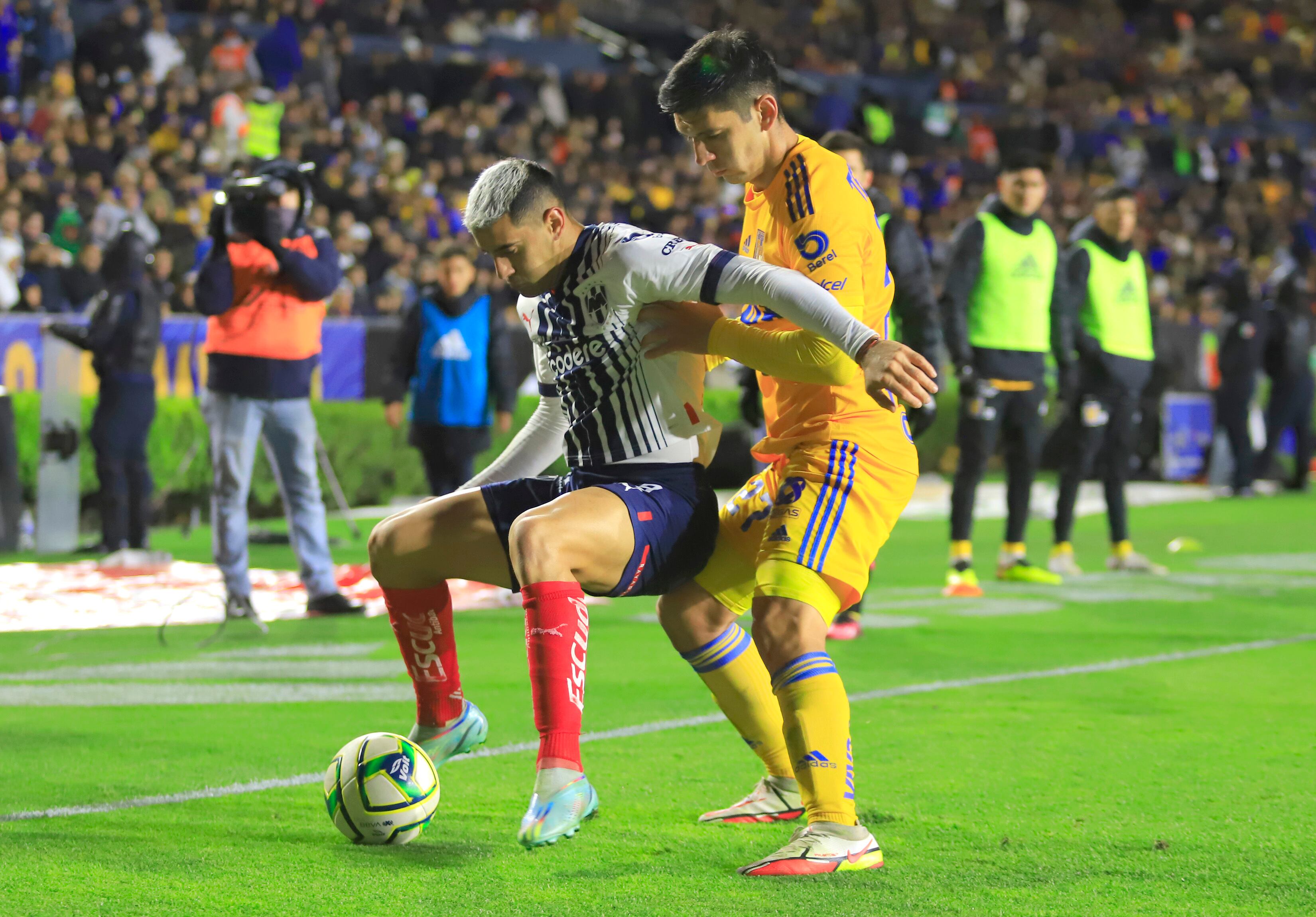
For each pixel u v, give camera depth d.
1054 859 12.35
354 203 65.44
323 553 28.34
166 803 14.38
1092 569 36.62
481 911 10.91
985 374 31.84
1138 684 21.06
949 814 13.91
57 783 15.23
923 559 38.88
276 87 74.56
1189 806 14.16
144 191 59.84
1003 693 20.36
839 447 12.77
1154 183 105.31
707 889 11.52
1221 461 62.84
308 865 12.21
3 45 68.06
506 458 14.40
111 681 21.33
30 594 31.03
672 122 90.44
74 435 39.69
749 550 13.43
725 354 12.62
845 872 11.95
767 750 13.83
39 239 53.41
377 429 49.72
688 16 107.44
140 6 73.94
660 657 23.50
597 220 74.38
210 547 40.66
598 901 11.17
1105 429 35.31
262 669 22.38
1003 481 64.81
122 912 10.89
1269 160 109.88
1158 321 67.06
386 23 87.94
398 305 57.19
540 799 12.16
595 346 12.98
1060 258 35.06
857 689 20.72
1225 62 123.50
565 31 97.94
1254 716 18.72
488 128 78.19
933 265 75.62
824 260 12.65
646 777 15.54
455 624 27.30
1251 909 10.96
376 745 12.98
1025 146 32.06
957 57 110.94
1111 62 118.31
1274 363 59.94
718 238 76.31
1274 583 33.59
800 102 98.56
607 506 12.73
